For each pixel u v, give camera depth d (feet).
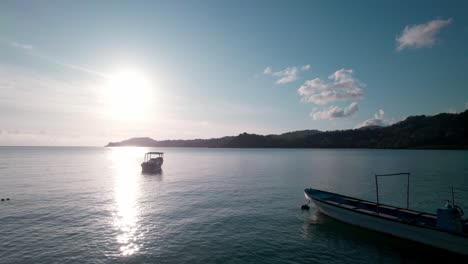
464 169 226.58
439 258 56.59
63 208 96.89
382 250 60.80
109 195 122.42
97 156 540.52
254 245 63.21
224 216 87.20
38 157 456.45
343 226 77.05
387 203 106.42
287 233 71.46
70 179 177.88
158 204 104.37
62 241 64.44
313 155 533.14
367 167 256.52
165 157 491.72
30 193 126.11
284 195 122.62
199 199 113.91
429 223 65.21
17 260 54.24
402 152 617.62
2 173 208.54
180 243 63.87
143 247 61.31
